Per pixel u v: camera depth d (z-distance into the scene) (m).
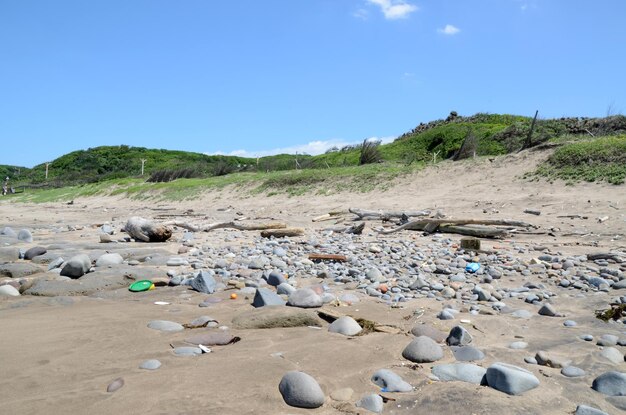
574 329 4.21
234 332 3.89
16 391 2.64
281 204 19.97
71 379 2.82
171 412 2.42
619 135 17.70
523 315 4.63
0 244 9.58
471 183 17.34
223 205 22.45
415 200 16.73
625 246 8.83
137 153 68.62
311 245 9.52
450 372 3.08
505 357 3.45
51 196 39.84
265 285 5.93
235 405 2.52
